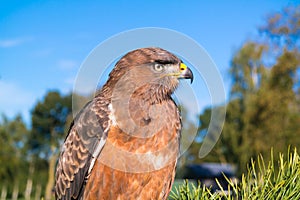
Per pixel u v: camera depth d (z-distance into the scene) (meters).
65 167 0.80
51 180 7.64
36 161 8.24
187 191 0.73
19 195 7.94
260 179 0.68
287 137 3.24
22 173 8.13
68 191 0.81
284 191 0.67
